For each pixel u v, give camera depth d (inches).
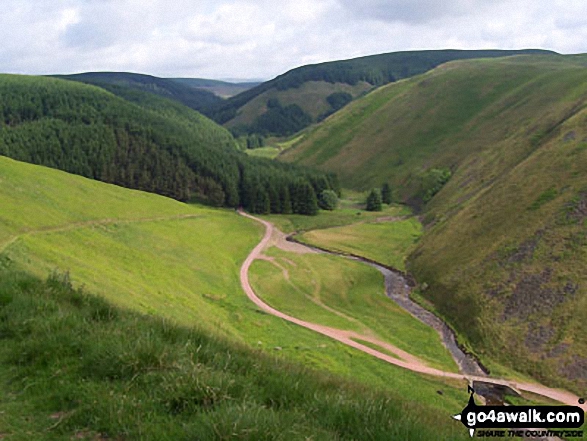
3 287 557.3
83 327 458.3
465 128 7578.7
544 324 2055.9
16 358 394.9
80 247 2255.2
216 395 330.0
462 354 2102.6
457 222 3553.2
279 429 279.6
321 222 5295.3
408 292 2972.4
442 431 360.8
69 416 306.0
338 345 2038.6
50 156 6028.5
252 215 5590.6
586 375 1739.7
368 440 307.4
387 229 4795.8
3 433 286.4
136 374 362.3
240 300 2566.4
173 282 2377.0
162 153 6412.4
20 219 2261.3
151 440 276.8
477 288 2524.6
